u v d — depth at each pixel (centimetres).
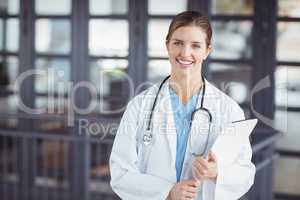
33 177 559
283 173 509
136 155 204
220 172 191
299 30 493
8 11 554
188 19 194
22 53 553
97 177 535
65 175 552
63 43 543
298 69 496
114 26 531
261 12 499
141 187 198
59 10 541
